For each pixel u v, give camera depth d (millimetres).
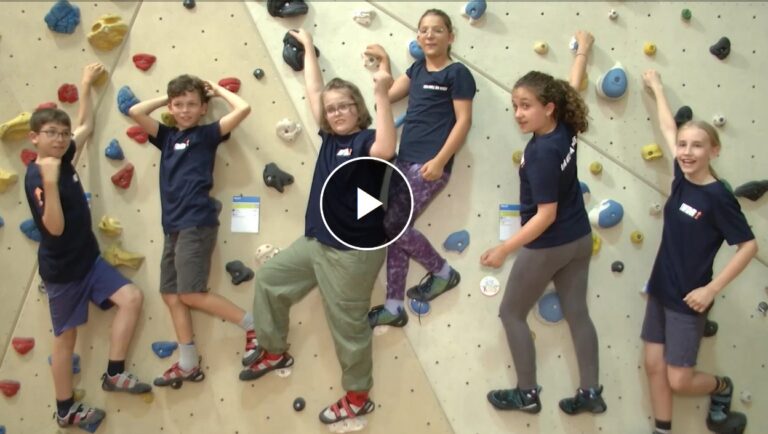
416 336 2559
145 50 2643
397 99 2561
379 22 2633
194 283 2414
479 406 2541
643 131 2582
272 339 2420
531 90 2205
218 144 2533
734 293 2549
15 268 2605
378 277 2586
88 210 2498
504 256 2205
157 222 2609
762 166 2561
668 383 2428
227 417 2568
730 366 2529
